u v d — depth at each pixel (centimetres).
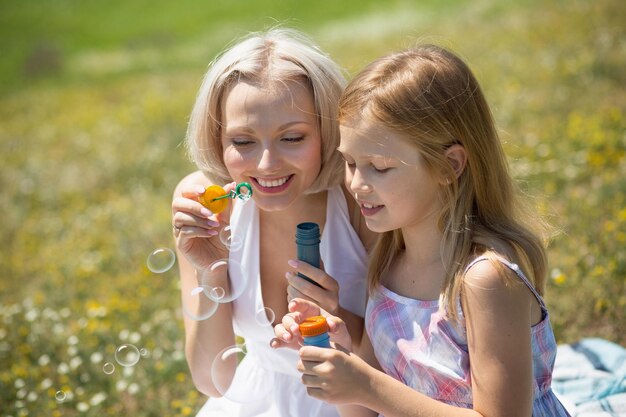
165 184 712
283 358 247
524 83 755
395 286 227
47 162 848
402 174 201
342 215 246
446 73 207
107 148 869
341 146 208
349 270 250
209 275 237
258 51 222
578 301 368
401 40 275
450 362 209
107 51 1666
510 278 197
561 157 562
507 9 1118
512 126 648
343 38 1231
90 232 621
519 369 197
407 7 1423
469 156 208
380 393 195
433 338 211
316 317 204
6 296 515
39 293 503
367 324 232
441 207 211
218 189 220
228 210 250
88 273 527
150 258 243
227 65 223
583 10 972
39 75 1512
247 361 268
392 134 199
